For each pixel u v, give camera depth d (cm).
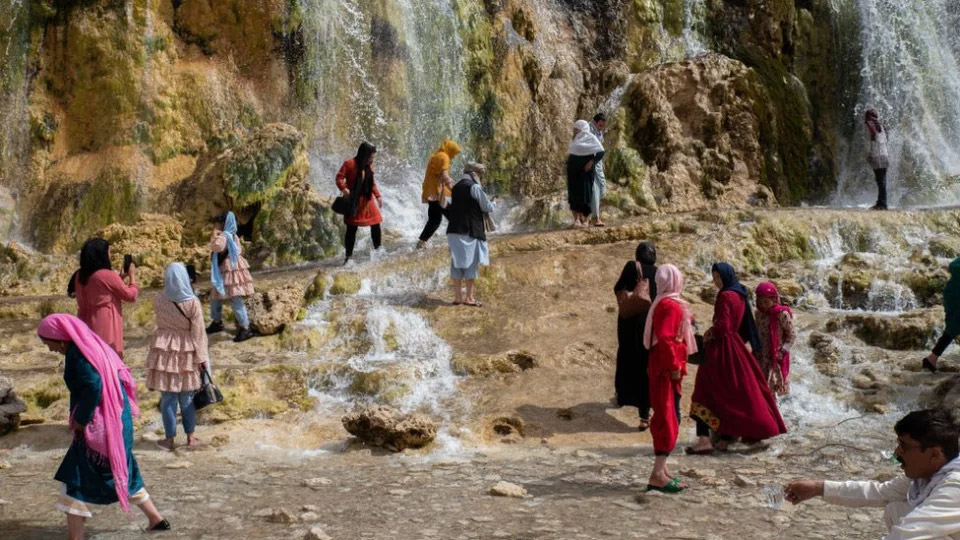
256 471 773
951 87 2038
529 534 599
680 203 1688
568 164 1433
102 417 563
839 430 856
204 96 1655
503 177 1836
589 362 1039
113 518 643
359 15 1770
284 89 1703
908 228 1408
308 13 1716
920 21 2053
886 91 1991
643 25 2027
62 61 1628
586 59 1978
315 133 1706
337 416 929
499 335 1112
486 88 1875
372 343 1094
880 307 1212
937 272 1220
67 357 564
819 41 2059
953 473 353
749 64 1956
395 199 1688
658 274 700
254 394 962
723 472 747
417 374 999
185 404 839
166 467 783
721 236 1360
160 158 1605
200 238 1513
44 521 638
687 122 1789
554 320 1146
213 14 1692
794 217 1405
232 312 1199
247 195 1510
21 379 1002
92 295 875
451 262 1177
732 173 1761
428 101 1816
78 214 1538
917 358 1010
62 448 860
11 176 1580
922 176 1927
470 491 703
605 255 1326
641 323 880
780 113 1894
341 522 629
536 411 926
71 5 1639
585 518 631
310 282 1249
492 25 1917
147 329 1195
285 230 1495
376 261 1304
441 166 1340
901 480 382
